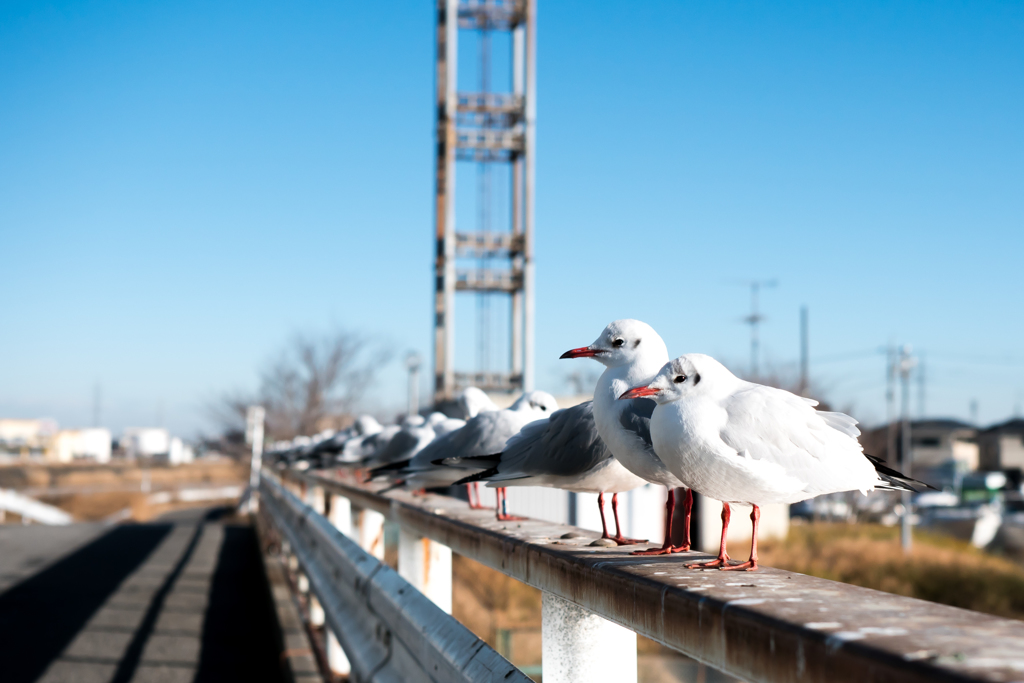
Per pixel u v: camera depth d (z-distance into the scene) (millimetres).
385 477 5168
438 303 27875
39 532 18422
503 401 18828
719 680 9195
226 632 8297
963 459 81062
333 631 4250
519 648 10242
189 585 11211
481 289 28297
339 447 10414
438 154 27750
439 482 4797
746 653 1346
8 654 7359
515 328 28391
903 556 21672
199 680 6562
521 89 28109
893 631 1193
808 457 2270
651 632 1652
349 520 6629
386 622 3250
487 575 13344
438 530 3283
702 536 18828
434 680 2537
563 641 2162
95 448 106750
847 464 2330
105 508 46469
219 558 14305
